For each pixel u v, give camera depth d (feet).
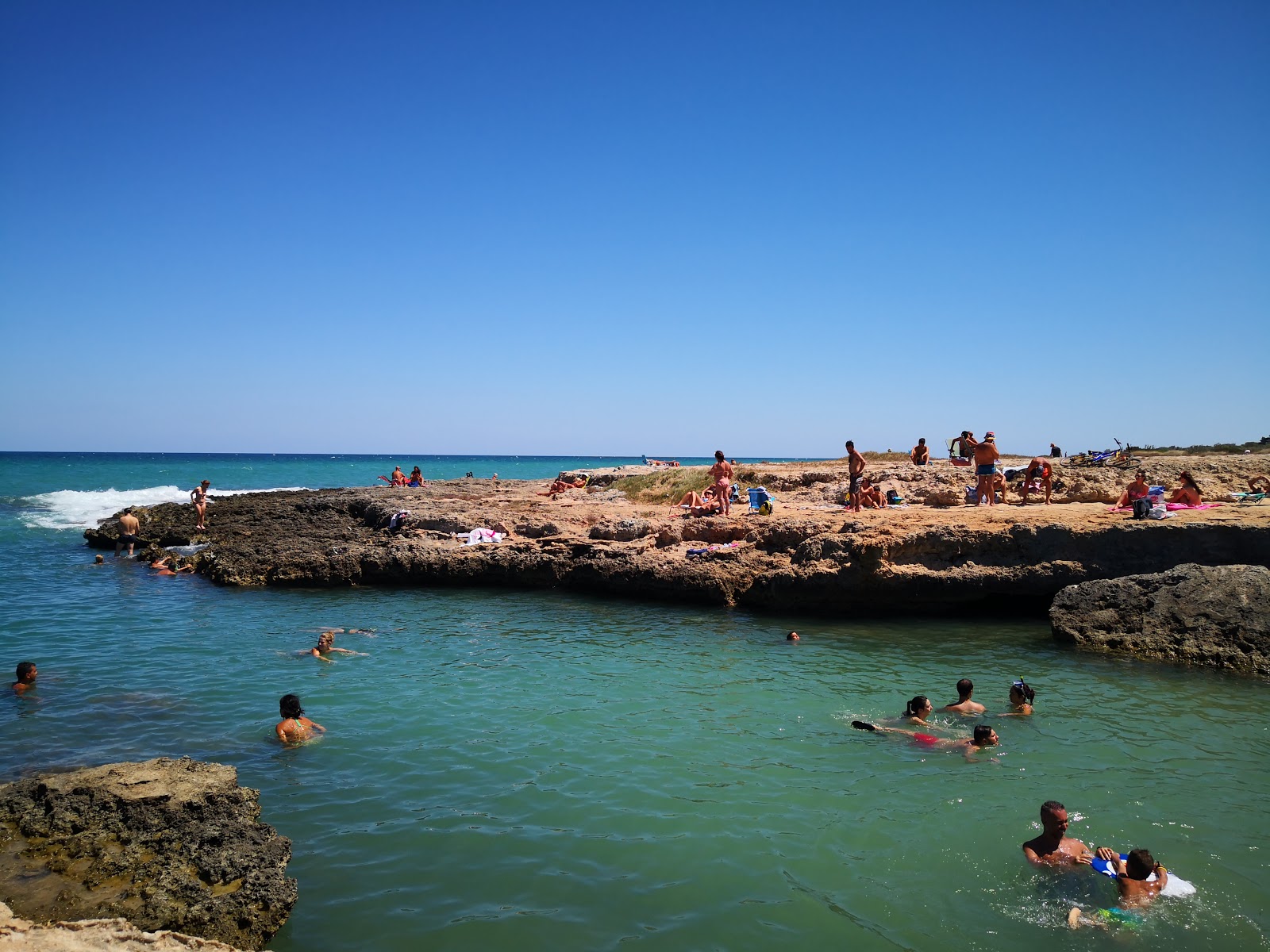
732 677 46.19
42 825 25.02
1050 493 80.07
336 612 66.18
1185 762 32.86
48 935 18.61
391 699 42.14
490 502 107.14
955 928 21.72
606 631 58.75
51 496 183.52
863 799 29.73
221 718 38.88
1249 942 20.90
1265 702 40.52
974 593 59.93
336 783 31.22
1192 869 24.43
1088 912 22.31
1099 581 54.44
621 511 93.56
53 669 47.73
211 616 64.49
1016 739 35.55
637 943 21.08
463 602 70.64
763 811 28.78
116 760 33.14
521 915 22.39
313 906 22.74
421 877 24.34
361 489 140.05
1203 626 48.55
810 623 60.64
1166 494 73.36
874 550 60.90
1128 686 43.42
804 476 106.73
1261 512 58.13
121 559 98.68
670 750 34.68
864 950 20.84
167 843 24.43
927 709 37.99
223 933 20.98
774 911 22.62
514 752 34.53
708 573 67.31
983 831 27.07
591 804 29.35
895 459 146.92
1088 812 28.35
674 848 26.13
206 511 121.80
